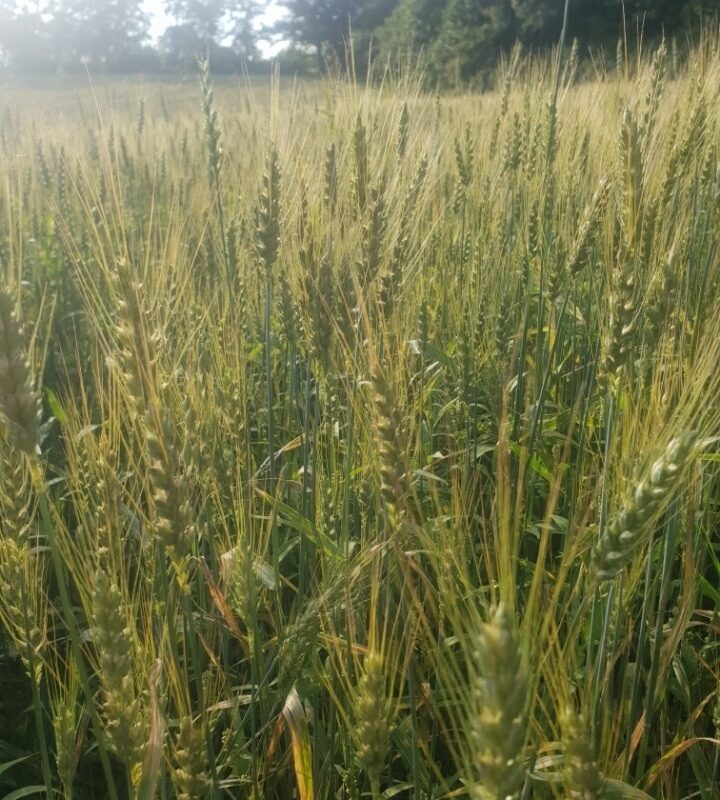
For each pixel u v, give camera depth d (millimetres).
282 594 4566
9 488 2861
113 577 2771
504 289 5738
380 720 2443
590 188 6062
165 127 13648
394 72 6250
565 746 2191
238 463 3773
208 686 3268
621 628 3189
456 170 6859
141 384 2789
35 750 4055
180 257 4215
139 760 2572
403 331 4105
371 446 3441
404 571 2811
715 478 4332
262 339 5531
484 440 5234
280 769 3518
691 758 3332
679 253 3986
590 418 4500
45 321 6887
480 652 1697
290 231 4637
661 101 5711
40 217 9367
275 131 4723
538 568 2273
